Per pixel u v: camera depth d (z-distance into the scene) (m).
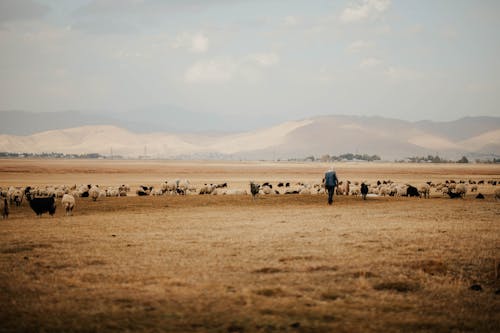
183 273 13.73
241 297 11.48
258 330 9.50
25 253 16.72
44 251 17.05
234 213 30.64
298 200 38.84
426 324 9.91
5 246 17.98
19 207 36.94
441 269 14.23
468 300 11.53
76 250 17.19
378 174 156.25
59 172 145.88
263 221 25.72
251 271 13.95
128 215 29.98
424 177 133.25
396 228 22.28
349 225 23.66
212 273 13.73
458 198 46.59
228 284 12.59
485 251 16.73
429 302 11.34
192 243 18.47
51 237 20.16
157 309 10.71
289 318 10.18
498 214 28.86
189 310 10.62
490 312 10.73
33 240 19.36
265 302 11.15
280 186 78.81
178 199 40.03
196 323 9.85
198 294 11.72
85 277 13.34
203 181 104.88
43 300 11.35
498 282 13.12
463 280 13.26
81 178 115.19
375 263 14.97
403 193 48.94
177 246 17.81
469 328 9.78
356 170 190.88
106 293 11.87
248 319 10.09
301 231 21.56
